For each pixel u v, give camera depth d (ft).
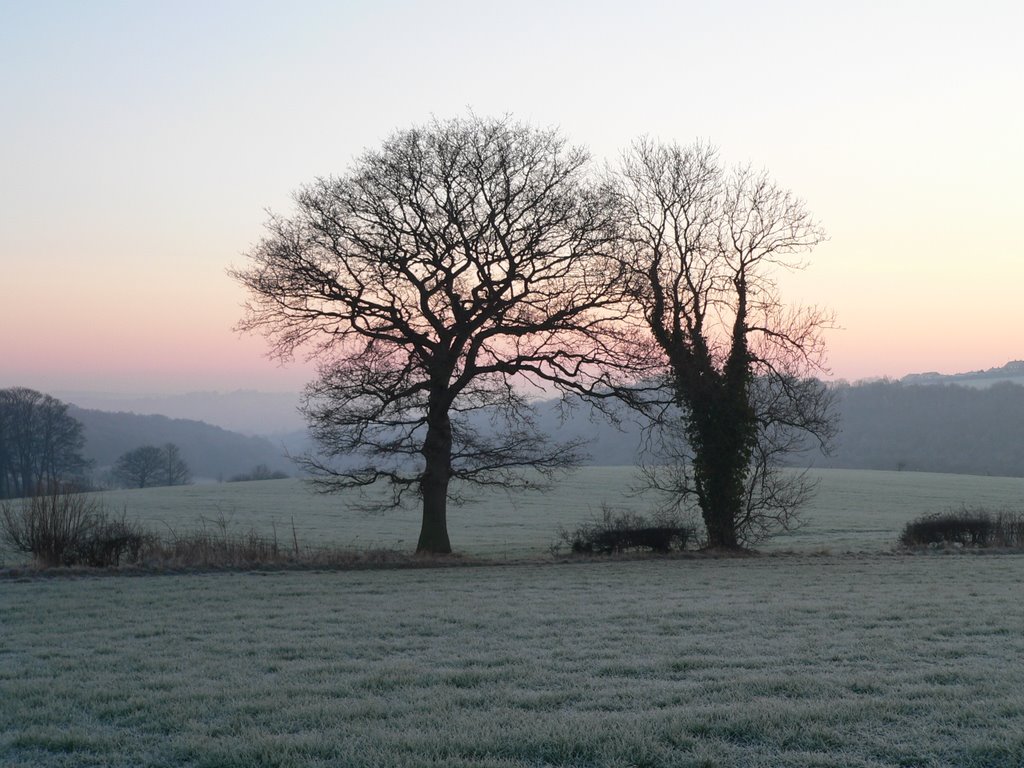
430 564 89.20
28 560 85.40
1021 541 109.40
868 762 23.91
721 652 38.88
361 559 88.99
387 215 94.68
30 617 51.19
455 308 96.37
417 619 49.37
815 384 108.37
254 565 83.25
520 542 132.46
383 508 105.81
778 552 106.83
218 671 35.70
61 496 82.53
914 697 30.25
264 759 24.09
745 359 108.58
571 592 64.23
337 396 96.99
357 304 96.22
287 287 94.43
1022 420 374.63
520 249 96.22
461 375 99.91
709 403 108.17
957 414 388.37
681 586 68.28
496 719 27.61
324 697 30.89
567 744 24.72
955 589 64.80
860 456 382.01
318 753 24.67
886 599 57.98
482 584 69.97
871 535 144.56
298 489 242.58
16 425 269.23
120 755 25.11
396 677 33.60
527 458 102.01
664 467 114.11
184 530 144.97
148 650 40.52
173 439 513.45
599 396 102.12
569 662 36.70
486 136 96.12
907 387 403.95
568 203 96.12
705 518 109.81
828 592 63.05
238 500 212.84
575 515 182.50
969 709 28.22
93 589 64.90
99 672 35.78
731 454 107.96
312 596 61.31
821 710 28.07
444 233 94.48
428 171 94.73
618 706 29.55
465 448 101.45
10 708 30.17
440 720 27.63
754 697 30.37
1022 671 34.19
